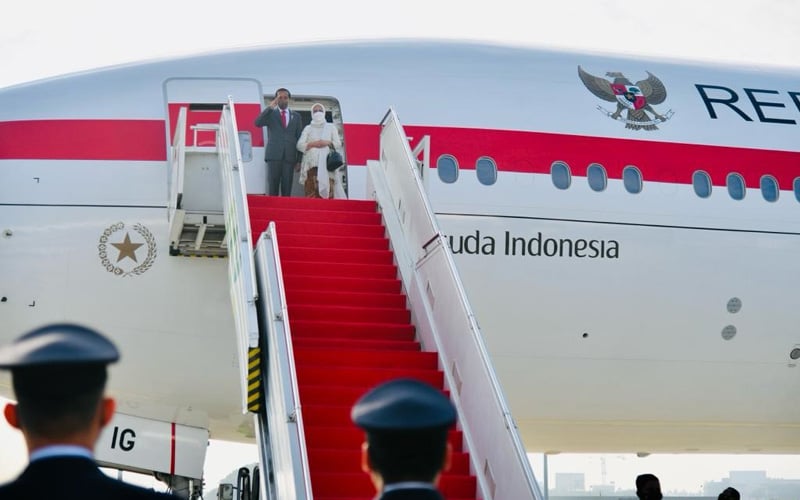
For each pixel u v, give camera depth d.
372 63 16.38
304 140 14.98
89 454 3.35
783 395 17.30
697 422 17.23
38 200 14.43
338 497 8.93
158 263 14.45
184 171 13.50
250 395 9.93
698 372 16.73
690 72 18.27
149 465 15.07
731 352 16.83
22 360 3.25
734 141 17.25
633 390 16.48
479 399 9.38
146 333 14.49
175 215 13.31
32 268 14.24
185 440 15.29
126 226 14.45
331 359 10.16
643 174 16.48
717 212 16.75
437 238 10.50
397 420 3.71
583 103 16.70
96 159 14.65
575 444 18.03
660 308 16.31
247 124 15.24
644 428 17.25
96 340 3.36
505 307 15.56
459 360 9.89
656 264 16.28
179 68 15.73
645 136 16.70
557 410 16.36
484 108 16.14
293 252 11.54
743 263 16.80
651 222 16.33
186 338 14.55
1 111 15.05
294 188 15.05
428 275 10.83
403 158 12.16
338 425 9.50
